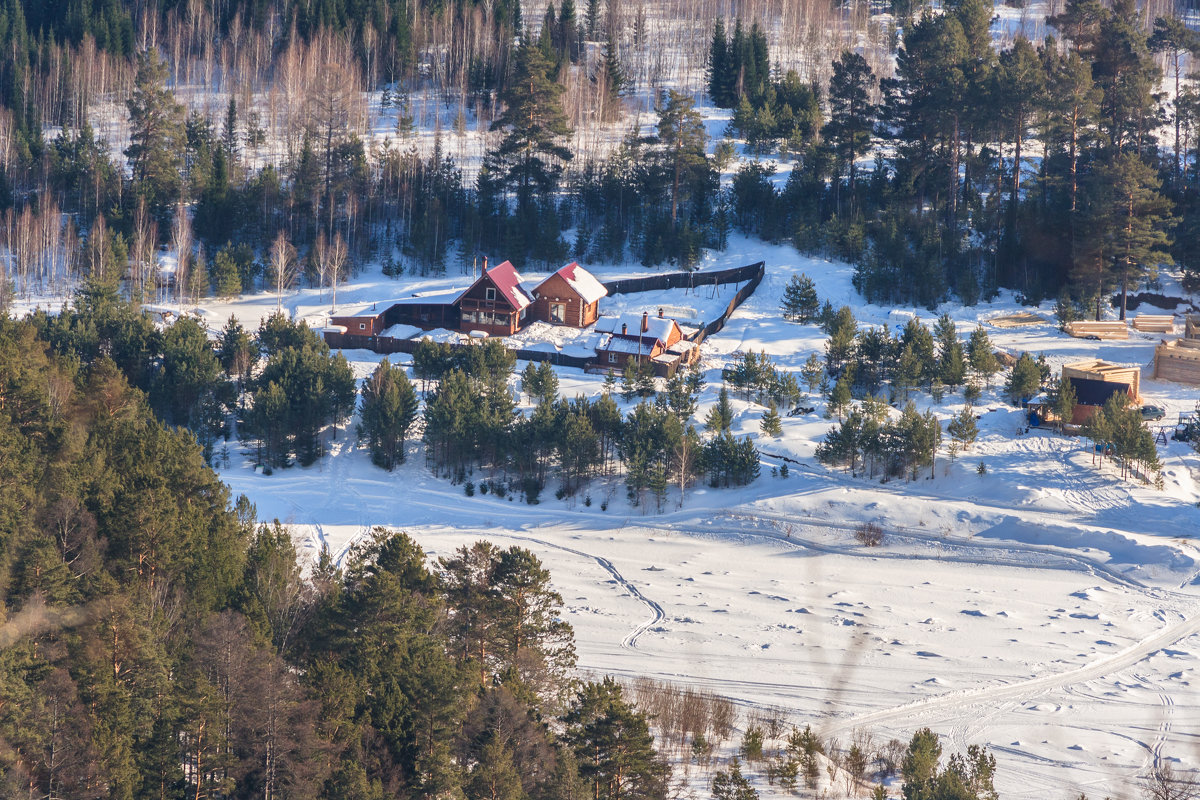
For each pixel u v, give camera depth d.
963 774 150.50
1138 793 157.88
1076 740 176.50
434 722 144.00
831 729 180.75
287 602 176.50
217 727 131.75
